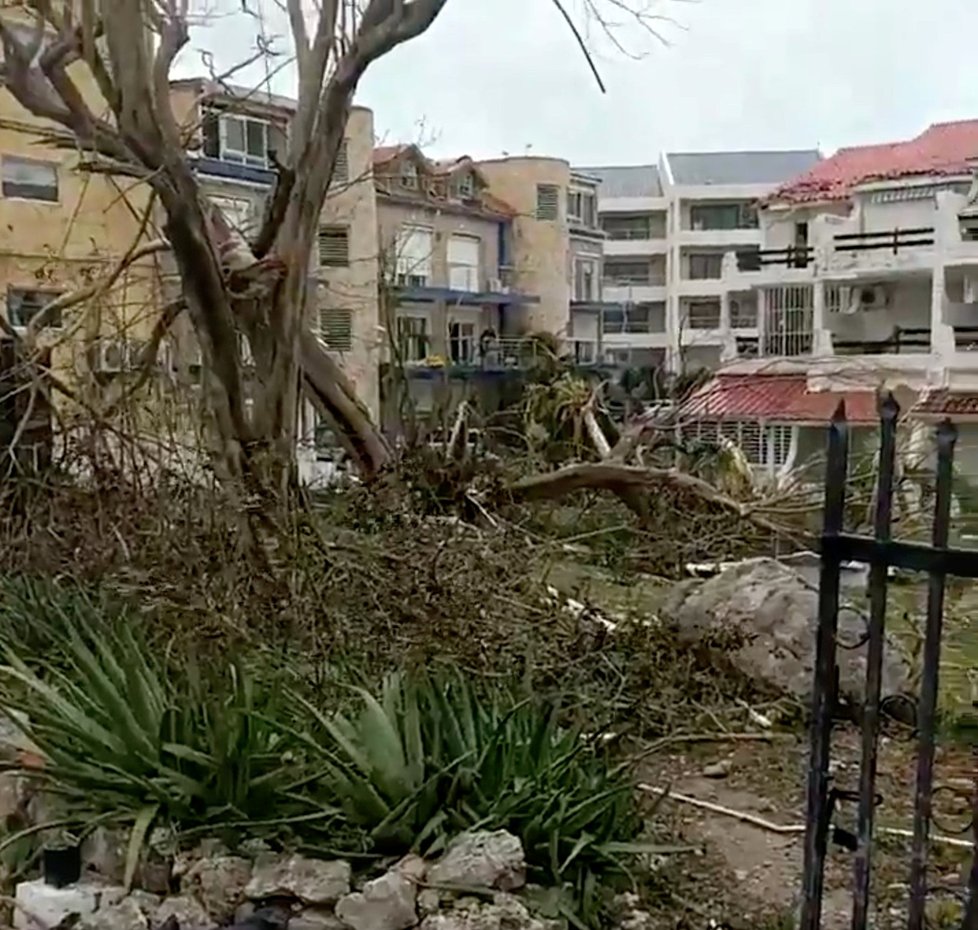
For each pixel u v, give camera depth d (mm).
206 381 7609
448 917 3350
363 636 5031
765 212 30250
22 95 7289
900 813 4691
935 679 2658
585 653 5629
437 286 30781
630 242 48250
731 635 6145
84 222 15500
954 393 19203
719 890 3939
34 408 8148
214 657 4883
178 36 7660
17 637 5691
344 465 9336
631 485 8547
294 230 8203
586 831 3777
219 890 3613
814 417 19688
